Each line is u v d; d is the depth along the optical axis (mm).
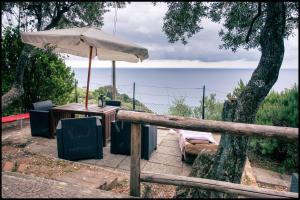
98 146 4625
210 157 3293
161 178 2525
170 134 6715
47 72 7906
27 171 3490
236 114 3018
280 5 2754
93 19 6371
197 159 3408
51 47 5594
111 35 5250
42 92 7852
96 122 4574
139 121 2469
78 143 4453
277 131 2131
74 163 3953
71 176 3428
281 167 5215
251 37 4258
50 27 5781
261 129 2170
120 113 2527
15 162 3795
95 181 3305
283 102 5602
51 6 5754
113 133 4863
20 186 2615
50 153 4684
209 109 8344
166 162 4730
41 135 5656
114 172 3764
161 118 2412
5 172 2980
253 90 2906
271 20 2795
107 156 4805
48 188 2594
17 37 6988
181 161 4797
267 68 2838
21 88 5488
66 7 5641
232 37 4328
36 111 5562
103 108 5805
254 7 3939
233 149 2973
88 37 4434
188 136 4984
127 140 4812
